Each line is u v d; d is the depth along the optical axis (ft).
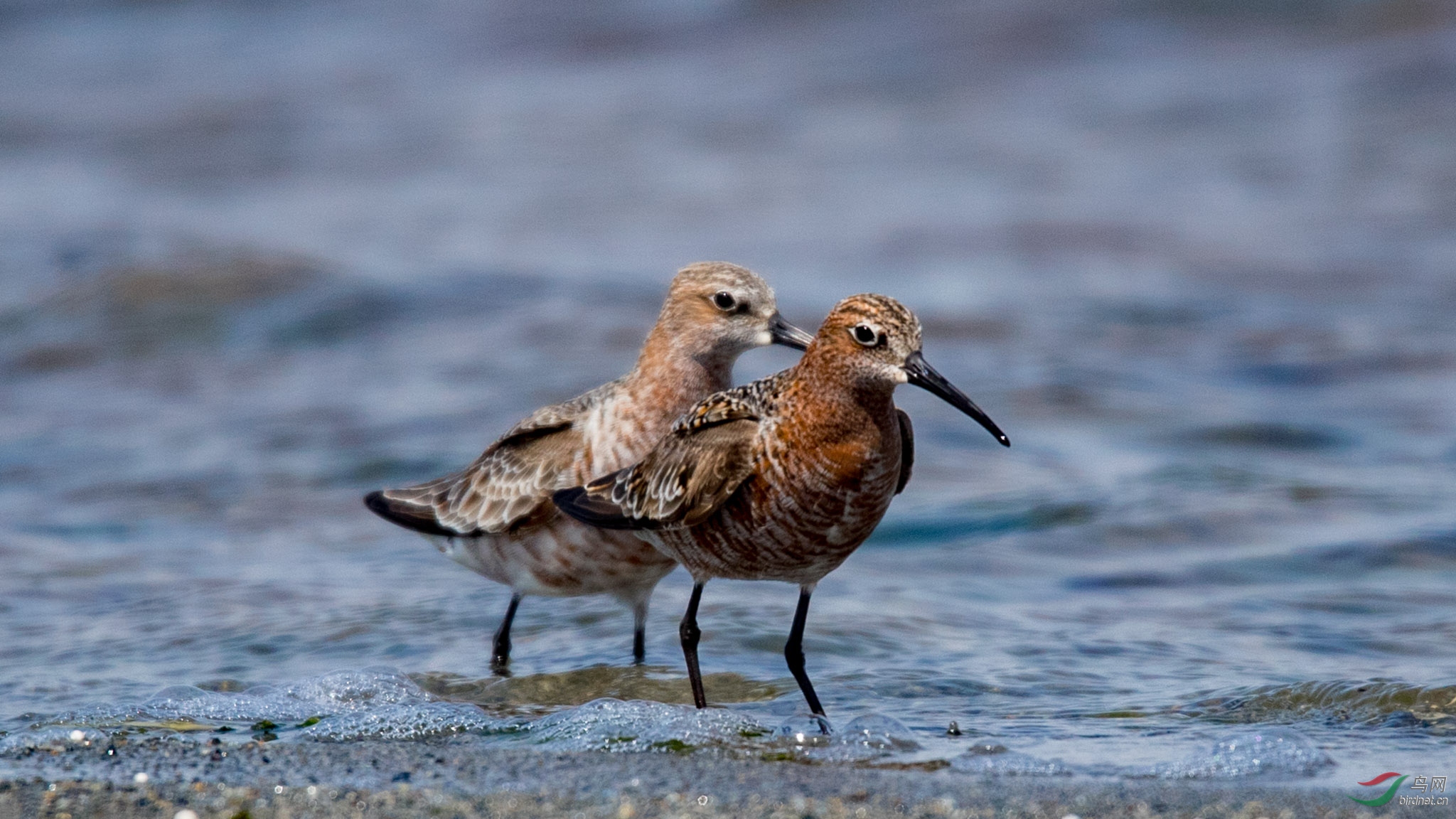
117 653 36.76
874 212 91.35
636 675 35.14
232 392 62.39
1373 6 113.39
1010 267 80.84
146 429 58.18
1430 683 32.32
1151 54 113.09
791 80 114.62
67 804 26.13
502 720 31.53
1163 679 33.73
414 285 75.00
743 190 96.89
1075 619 38.81
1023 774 27.50
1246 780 27.12
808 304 74.08
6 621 39.29
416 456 53.67
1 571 43.68
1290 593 40.81
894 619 38.65
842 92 112.47
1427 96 101.86
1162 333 69.97
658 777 27.27
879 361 29.35
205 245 82.64
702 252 84.74
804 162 101.19
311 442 55.98
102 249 82.28
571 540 35.88
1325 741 29.45
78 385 64.49
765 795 26.30
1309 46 111.04
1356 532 45.62
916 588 41.83
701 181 99.14
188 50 140.15
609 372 62.54
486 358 65.21
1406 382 62.90
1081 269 80.38
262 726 31.04
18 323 71.31
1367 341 68.03
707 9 127.24
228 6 147.95
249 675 35.24
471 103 119.24
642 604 36.88
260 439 56.54
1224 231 85.61
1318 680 32.89
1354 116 100.58
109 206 97.96
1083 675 34.09
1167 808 25.68
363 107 120.47
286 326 69.97
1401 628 37.27
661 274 79.97
